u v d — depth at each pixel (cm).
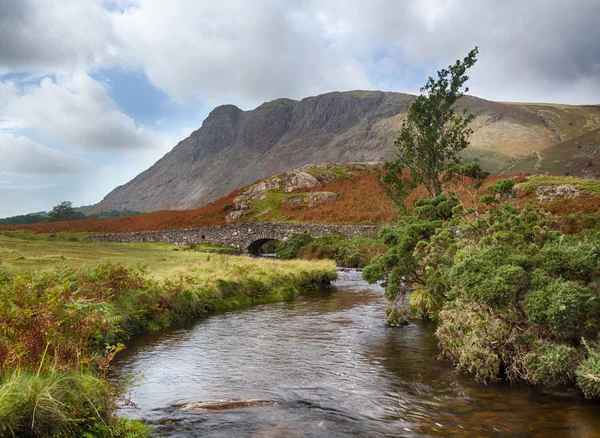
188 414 698
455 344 966
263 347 1166
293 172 8819
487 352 866
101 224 8331
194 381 877
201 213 7931
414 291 1772
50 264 2277
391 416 696
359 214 6078
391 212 5734
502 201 1329
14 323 674
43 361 620
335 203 6844
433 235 1364
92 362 780
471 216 1337
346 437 616
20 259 2455
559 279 830
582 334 820
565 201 4003
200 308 1691
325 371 948
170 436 610
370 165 9469
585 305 795
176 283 1670
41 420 497
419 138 3175
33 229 8044
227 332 1360
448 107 3133
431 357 1058
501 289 812
